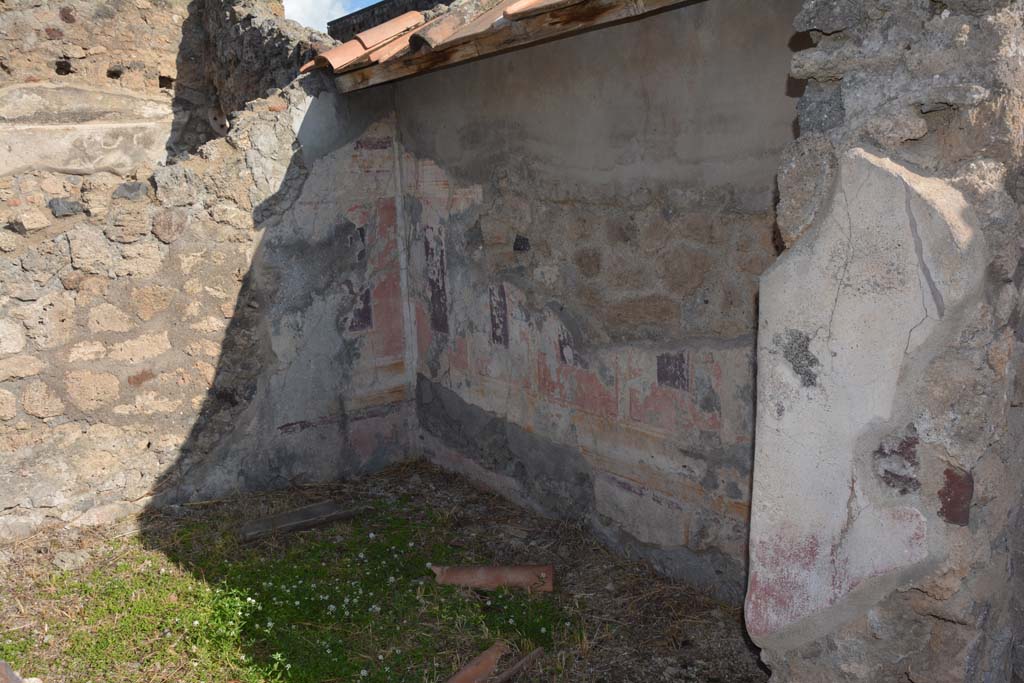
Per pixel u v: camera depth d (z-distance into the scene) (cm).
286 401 498
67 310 426
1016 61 193
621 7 307
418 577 395
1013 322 209
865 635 219
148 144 652
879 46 205
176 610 360
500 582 384
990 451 202
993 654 220
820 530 221
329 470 520
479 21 404
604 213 384
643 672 317
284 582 386
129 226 435
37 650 332
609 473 408
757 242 321
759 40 306
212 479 482
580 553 412
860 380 208
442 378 518
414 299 530
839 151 208
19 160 594
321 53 473
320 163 489
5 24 575
